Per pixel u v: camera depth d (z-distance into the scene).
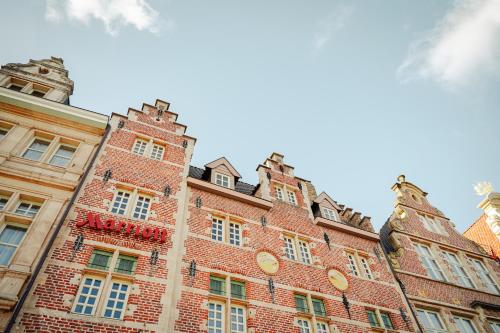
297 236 12.94
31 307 6.99
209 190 12.48
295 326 9.71
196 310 8.63
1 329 6.47
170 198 11.25
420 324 12.02
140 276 8.59
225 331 8.76
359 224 16.22
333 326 10.34
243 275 10.23
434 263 15.50
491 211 20.02
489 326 13.11
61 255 8.14
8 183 9.32
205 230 10.97
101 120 12.14
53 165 10.35
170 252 9.55
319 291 11.19
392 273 13.64
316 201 15.51
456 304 13.56
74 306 7.53
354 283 12.31
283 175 15.82
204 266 9.82
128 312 7.77
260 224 12.48
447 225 18.23
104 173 10.78
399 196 18.66
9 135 10.66
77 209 9.32
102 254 8.80
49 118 11.70
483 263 16.80
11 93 11.51
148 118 14.08
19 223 8.80
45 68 14.19
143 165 11.88
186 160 13.12
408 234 16.14
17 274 7.35
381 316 11.76
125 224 9.56
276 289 10.41
